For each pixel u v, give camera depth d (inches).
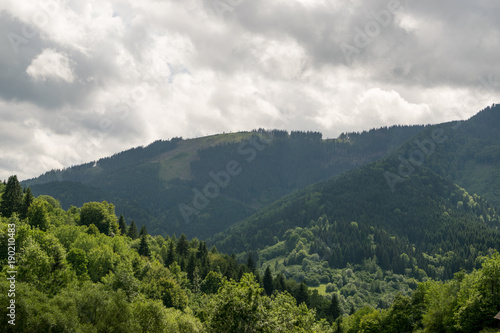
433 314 3919.8
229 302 2107.5
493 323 3348.9
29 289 2346.2
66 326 2133.4
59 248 3986.2
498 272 3393.2
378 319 5039.4
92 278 4840.1
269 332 2070.6
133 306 2743.6
